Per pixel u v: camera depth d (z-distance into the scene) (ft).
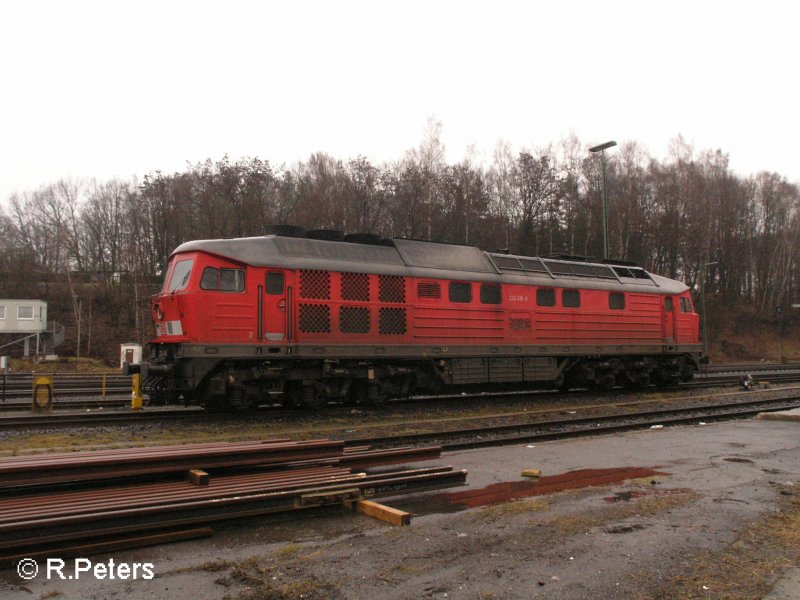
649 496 24.43
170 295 44.91
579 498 24.11
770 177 238.68
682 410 51.90
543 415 51.08
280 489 21.50
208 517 19.39
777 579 16.15
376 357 50.52
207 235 149.38
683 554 17.95
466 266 57.06
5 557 16.37
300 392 49.42
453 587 15.52
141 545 18.10
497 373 58.18
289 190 150.10
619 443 37.24
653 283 72.69
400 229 137.28
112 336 166.61
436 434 38.75
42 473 19.71
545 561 17.33
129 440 37.42
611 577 16.24
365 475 24.22
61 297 182.91
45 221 213.05
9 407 51.19
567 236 165.27
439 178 141.79
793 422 46.09
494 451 34.68
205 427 41.96
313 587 15.40
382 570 16.58
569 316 63.10
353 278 49.83
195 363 43.45
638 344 68.80
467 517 21.45
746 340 193.98
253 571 16.46
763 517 21.62
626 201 173.68
